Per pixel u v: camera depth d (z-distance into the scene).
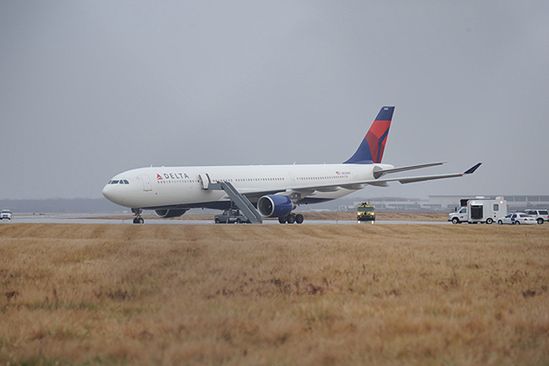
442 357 53.66
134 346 57.06
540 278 102.75
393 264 119.12
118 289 89.06
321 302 77.00
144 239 191.62
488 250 150.12
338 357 53.59
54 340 60.69
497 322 67.19
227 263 120.56
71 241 178.00
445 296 83.12
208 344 56.75
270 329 62.50
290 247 155.50
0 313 74.31
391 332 62.31
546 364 52.16
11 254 138.38
